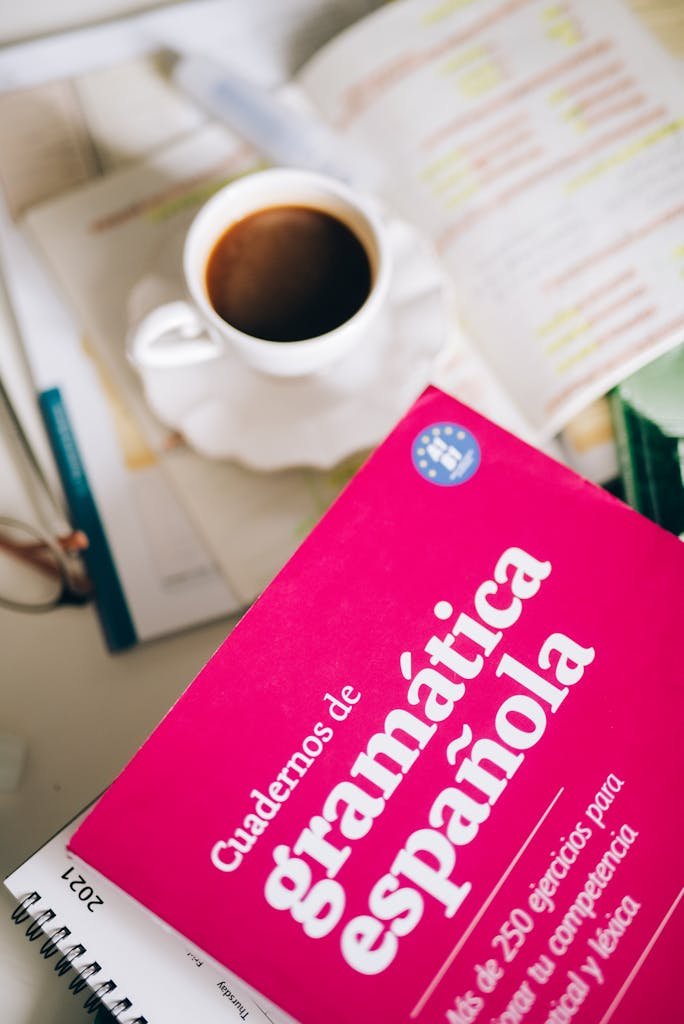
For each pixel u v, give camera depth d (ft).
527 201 1.59
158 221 1.63
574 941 1.06
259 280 1.51
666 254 1.54
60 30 1.66
